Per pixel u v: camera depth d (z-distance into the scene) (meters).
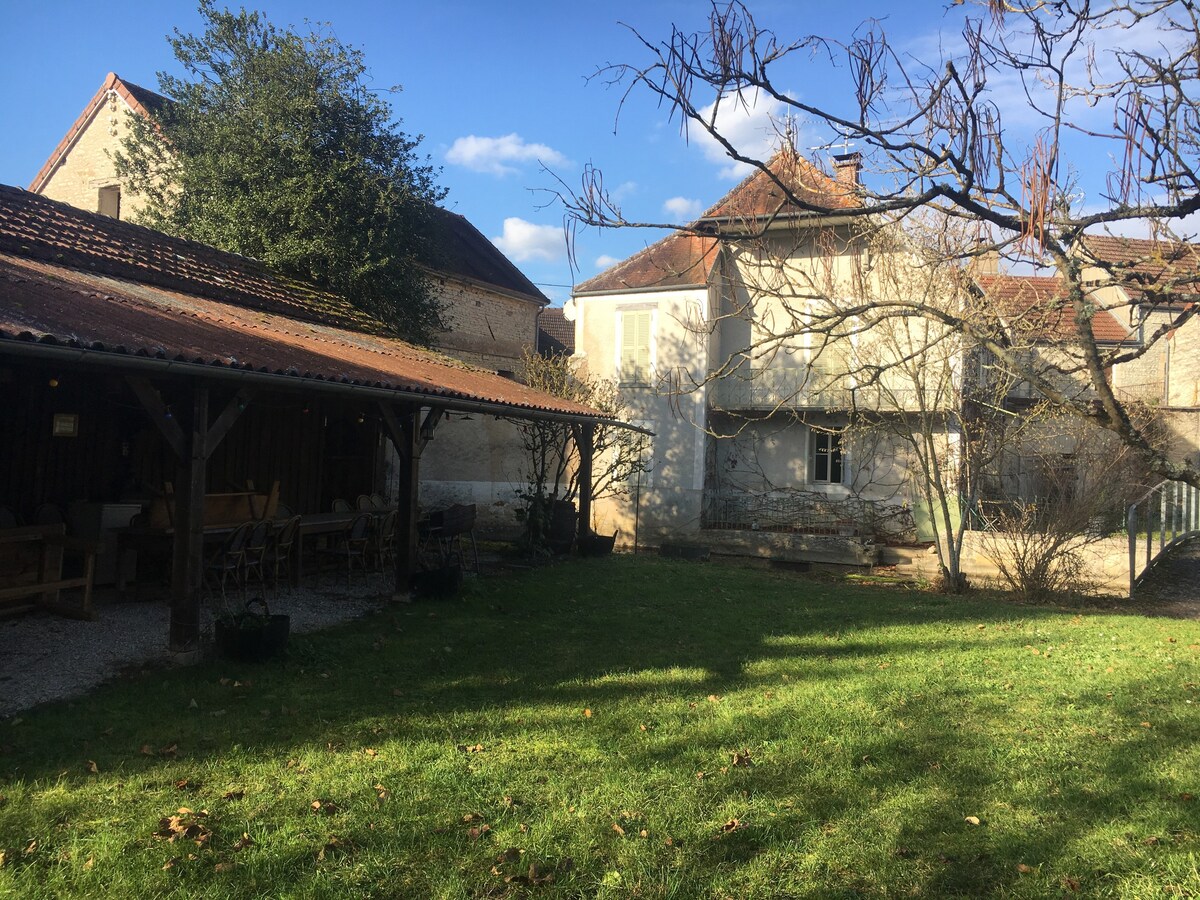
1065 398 3.11
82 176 19.92
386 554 12.23
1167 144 3.28
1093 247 4.61
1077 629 9.36
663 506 19.25
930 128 3.45
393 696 5.98
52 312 6.00
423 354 13.03
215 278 11.61
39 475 9.12
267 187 15.64
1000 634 8.98
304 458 12.66
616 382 19.75
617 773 4.58
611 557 15.46
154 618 7.80
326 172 15.78
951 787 4.47
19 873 3.38
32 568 7.40
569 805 4.16
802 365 18.44
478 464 19.50
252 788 4.27
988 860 3.70
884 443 18.02
